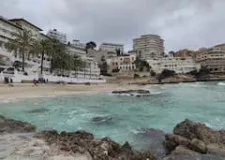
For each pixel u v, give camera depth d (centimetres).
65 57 8725
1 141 899
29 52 7162
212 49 15825
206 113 1970
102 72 16188
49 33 17025
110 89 6144
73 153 759
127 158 788
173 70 14800
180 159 845
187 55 19600
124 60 17450
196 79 13262
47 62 9012
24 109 2103
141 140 1145
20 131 1141
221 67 14475
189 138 1100
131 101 3092
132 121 1627
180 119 1711
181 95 4078
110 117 1777
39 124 1480
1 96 3044
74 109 2214
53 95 3700
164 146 1052
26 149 789
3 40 6669
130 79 13800
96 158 731
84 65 12138
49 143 866
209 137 1088
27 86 4738
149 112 2059
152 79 13288
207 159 859
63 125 1471
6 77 4966
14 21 8188
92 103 2803
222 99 3203
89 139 963
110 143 892
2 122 1304
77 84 8056
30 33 7819
